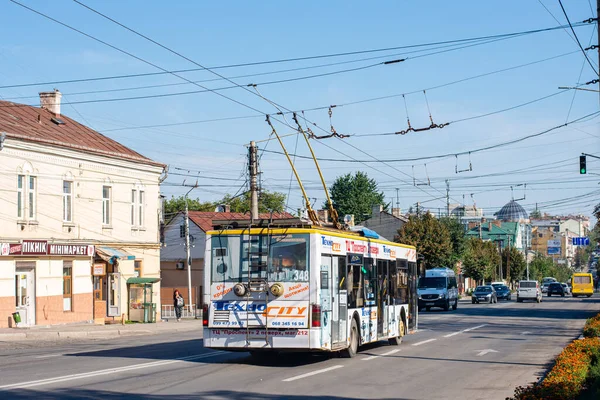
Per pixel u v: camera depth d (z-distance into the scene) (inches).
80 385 521.0
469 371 653.9
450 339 1025.5
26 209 1334.9
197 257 2561.5
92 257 1519.4
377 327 829.2
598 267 5000.0
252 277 655.8
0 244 1253.7
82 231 1489.9
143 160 1686.8
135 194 1685.5
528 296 2719.0
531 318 1611.7
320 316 647.1
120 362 689.0
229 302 658.8
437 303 2030.0
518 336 1089.4
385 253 874.8
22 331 1214.9
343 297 714.8
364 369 654.5
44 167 1382.9
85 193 1502.2
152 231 1739.7
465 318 1620.3
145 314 1612.9
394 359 745.0
